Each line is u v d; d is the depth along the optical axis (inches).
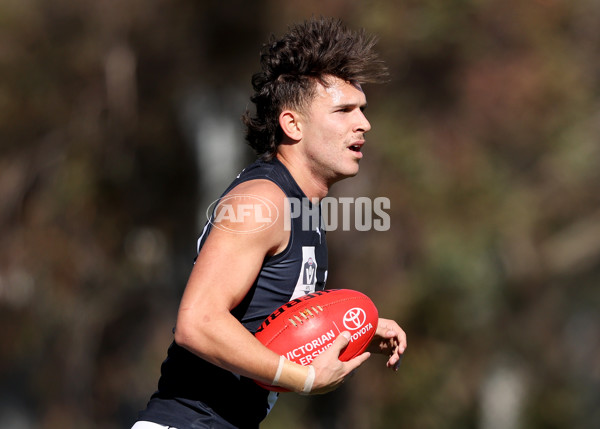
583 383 2458.2
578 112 1903.3
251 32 1728.6
